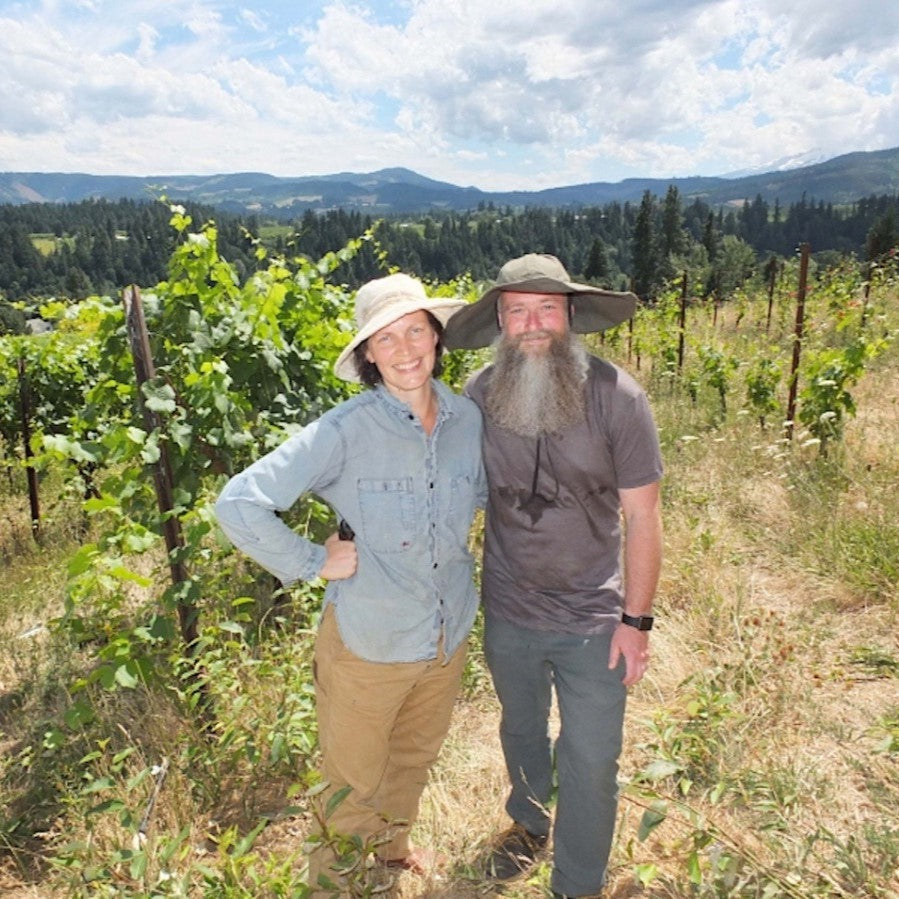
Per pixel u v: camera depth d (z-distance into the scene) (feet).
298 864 8.91
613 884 8.13
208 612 12.84
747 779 8.77
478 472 7.55
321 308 17.38
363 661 7.29
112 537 11.02
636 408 7.07
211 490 12.78
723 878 6.75
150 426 11.43
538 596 7.65
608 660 7.48
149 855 8.36
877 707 10.82
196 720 11.30
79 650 15.16
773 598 14.40
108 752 11.39
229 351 14.44
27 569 20.84
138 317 11.15
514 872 8.70
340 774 7.72
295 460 6.84
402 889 8.49
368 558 7.14
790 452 20.81
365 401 7.08
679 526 16.99
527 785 8.78
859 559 14.46
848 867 7.55
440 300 6.90
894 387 27.73
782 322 45.60
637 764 10.11
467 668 12.58
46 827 10.40
